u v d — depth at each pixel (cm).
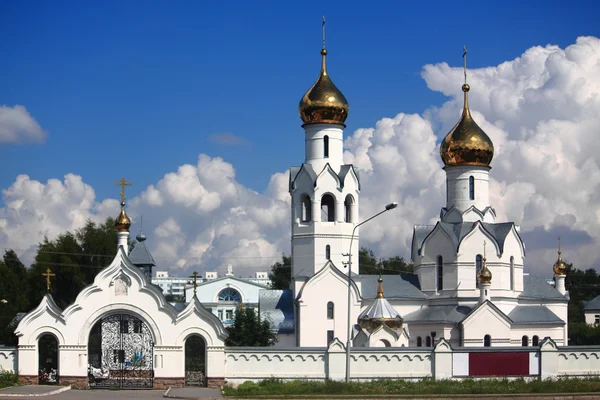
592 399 6384
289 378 7544
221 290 17400
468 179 10356
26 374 7481
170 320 7506
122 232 8919
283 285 18075
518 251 10288
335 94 9956
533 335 9875
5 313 12975
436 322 9694
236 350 7569
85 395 6806
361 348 7631
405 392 6681
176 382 7450
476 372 7650
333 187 9856
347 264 9775
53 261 14462
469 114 10475
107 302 7531
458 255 10012
